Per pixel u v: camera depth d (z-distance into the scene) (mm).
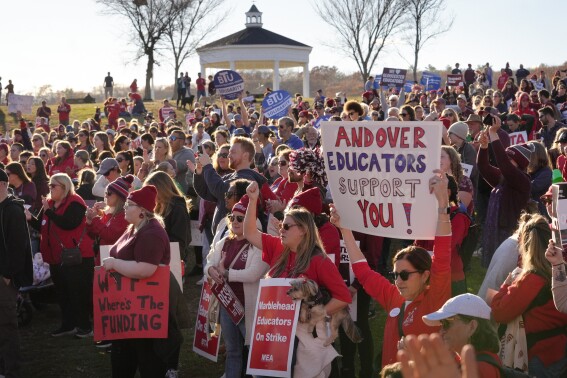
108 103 40250
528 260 5410
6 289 7723
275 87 58469
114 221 8406
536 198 9320
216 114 22297
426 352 2541
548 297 5355
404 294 5215
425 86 30906
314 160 7355
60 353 9070
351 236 5875
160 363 7320
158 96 71750
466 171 9398
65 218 9352
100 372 8445
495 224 9094
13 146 16328
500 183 9211
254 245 6668
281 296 5965
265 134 13039
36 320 10469
